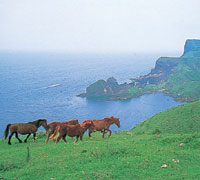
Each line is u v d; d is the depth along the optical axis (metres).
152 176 12.86
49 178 12.59
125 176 12.79
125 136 25.30
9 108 187.62
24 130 21.84
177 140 20.11
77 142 20.41
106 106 199.38
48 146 19.38
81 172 13.20
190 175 12.88
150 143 19.78
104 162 14.72
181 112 39.91
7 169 14.54
